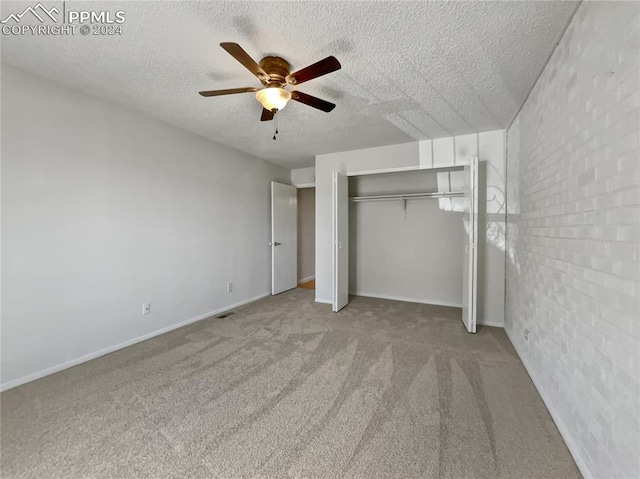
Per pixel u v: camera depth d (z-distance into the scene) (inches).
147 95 95.0
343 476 51.6
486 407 70.6
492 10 57.0
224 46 56.7
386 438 60.6
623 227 42.3
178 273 126.6
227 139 140.6
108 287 101.1
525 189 95.5
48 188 85.5
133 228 108.4
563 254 63.3
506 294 122.6
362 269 187.8
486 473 52.0
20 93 79.4
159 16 59.1
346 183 162.4
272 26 62.1
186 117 113.3
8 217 78.3
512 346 106.2
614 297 44.3
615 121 44.4
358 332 120.7
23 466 53.6
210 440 60.2
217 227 146.5
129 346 107.1
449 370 88.6
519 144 104.8
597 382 48.6
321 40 66.7
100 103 97.2
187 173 129.5
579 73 56.4
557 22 60.4
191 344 108.9
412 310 153.6
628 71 41.2
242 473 52.2
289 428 63.8
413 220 172.4
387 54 72.0
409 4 55.5
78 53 72.1
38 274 84.0
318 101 79.5
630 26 40.7
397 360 95.4
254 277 173.8
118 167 103.0
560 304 64.6
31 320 82.9
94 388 79.3
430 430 62.9
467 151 132.3
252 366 91.9
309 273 239.0
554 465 53.9
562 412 62.0
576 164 57.6
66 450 57.4
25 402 72.9
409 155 144.9
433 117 111.7
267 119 91.2
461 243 160.4
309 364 93.1
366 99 96.7
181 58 74.3
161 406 71.5
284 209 195.8
